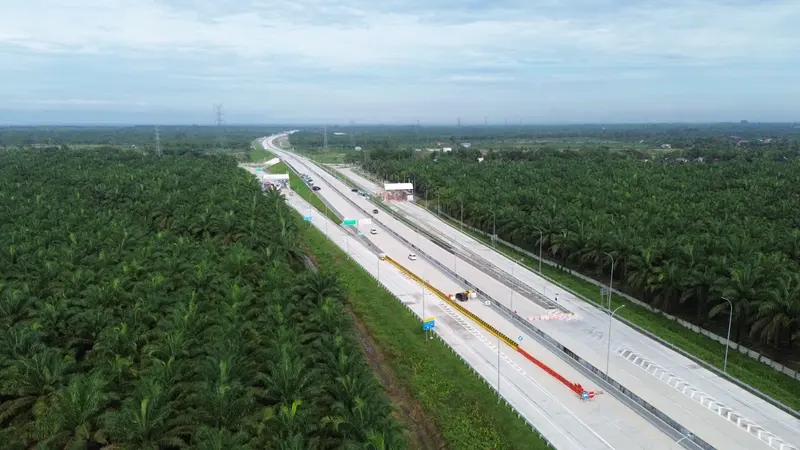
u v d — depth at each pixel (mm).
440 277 104875
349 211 170875
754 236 99375
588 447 53125
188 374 50062
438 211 167750
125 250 86438
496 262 116250
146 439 42406
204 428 42375
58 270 73812
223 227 101875
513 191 148250
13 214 108250
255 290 71125
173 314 59750
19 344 53312
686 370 68562
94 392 45219
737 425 56719
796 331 69750
